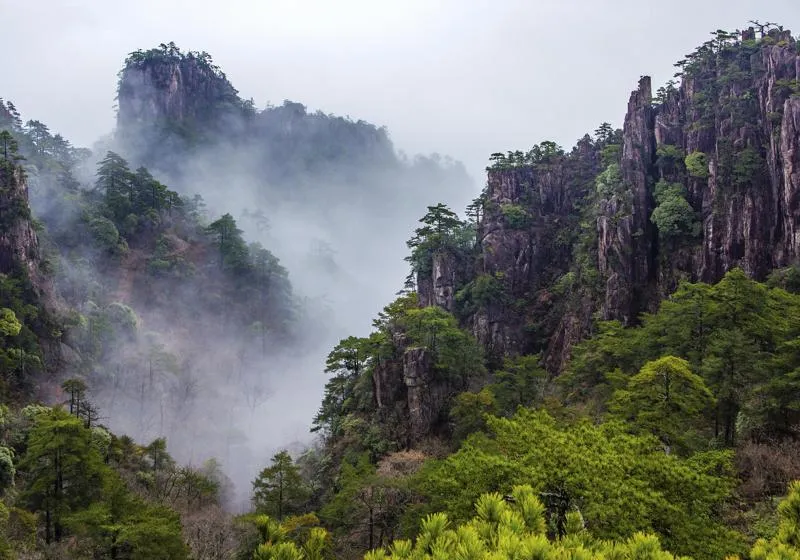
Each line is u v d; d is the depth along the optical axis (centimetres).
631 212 8606
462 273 10238
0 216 9012
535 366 7006
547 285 9981
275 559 1221
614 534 1867
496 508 1237
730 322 4803
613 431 2823
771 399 3750
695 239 8206
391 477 4694
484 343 9319
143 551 3425
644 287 8412
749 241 7531
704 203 8188
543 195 10838
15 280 8675
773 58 7988
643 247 8544
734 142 8019
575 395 6412
